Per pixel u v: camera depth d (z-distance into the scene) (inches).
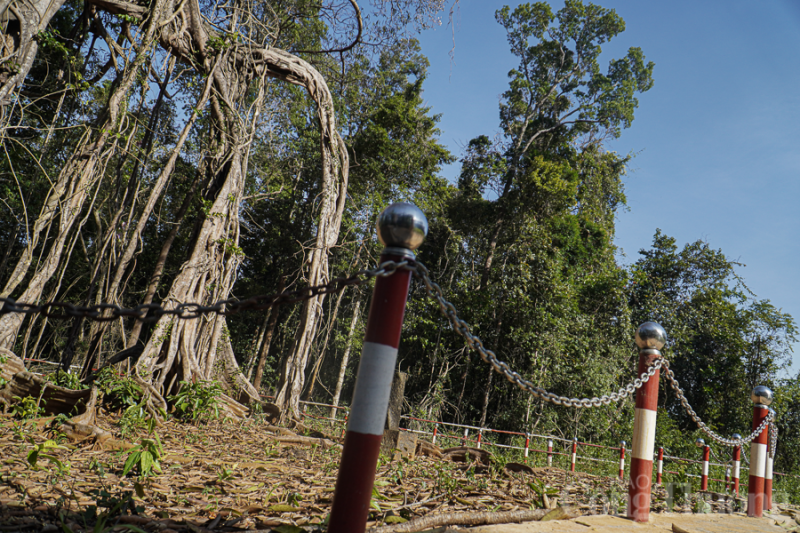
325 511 132.7
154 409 312.3
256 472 196.7
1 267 538.0
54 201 334.3
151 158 439.8
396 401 308.2
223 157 438.9
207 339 407.2
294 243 842.8
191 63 421.1
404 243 66.8
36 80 432.8
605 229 991.6
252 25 471.8
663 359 128.3
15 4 310.8
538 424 694.5
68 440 216.4
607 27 1056.2
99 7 364.8
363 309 893.2
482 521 118.3
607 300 821.2
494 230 926.4
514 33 1097.4
